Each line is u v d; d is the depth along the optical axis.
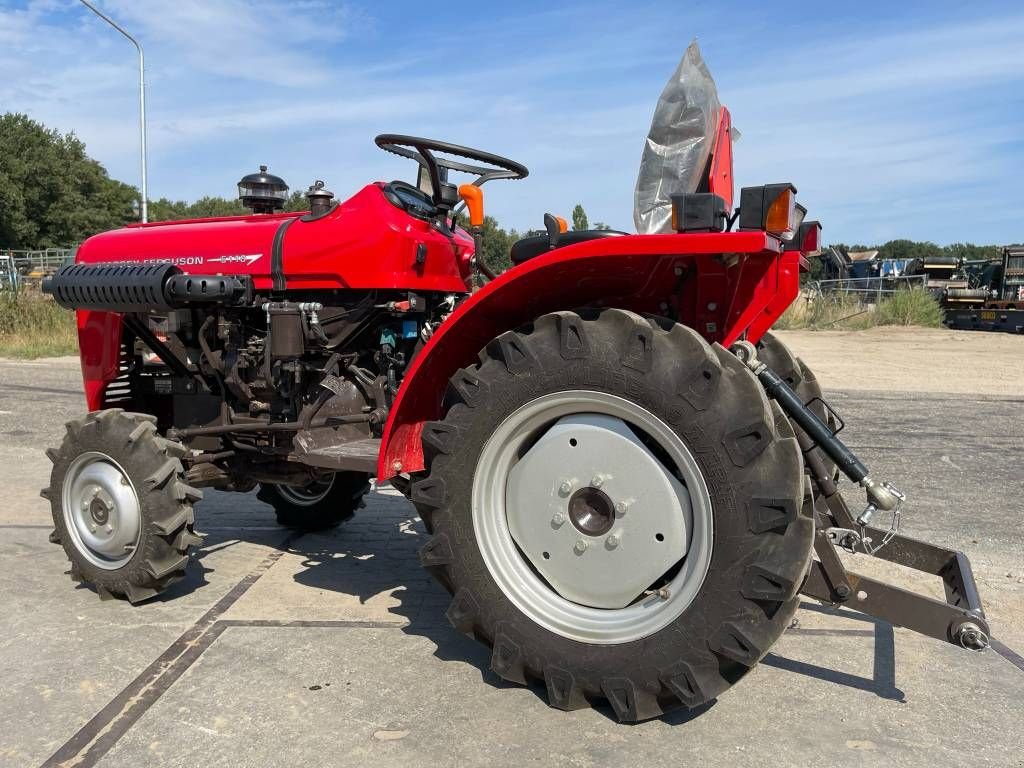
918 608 2.32
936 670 2.73
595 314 2.41
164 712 2.40
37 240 53.09
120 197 58.12
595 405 2.36
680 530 2.30
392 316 3.39
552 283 2.53
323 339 3.32
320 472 3.62
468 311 2.59
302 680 2.61
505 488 2.54
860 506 4.78
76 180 54.56
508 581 2.50
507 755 2.20
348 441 3.42
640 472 2.33
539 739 2.28
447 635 2.97
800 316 21.05
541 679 2.48
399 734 2.29
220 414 3.63
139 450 3.19
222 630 3.00
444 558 2.54
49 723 2.33
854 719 2.41
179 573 3.27
